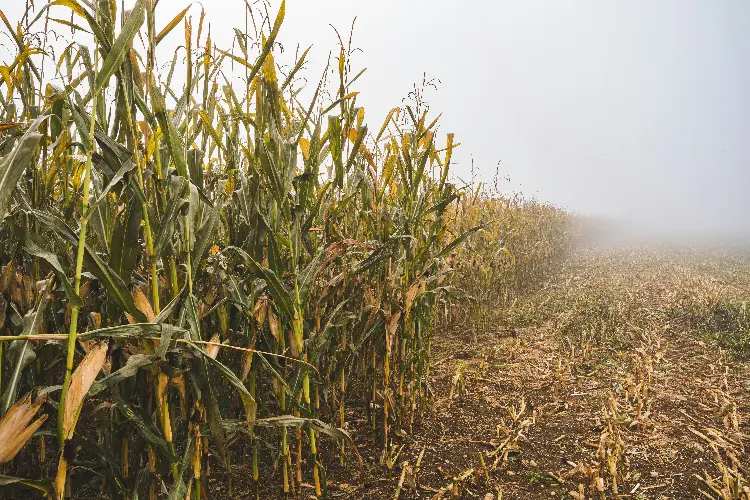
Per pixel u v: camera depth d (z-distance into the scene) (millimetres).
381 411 2936
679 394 3594
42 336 1063
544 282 8922
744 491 2211
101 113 1446
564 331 5246
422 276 2719
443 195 3141
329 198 2102
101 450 1484
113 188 1451
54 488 1150
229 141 2025
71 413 1100
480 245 5770
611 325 5352
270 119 1734
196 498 1616
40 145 1587
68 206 1787
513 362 4363
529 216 9062
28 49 1397
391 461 2588
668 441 2893
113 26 1303
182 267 1594
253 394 2033
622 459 2564
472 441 2928
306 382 1992
